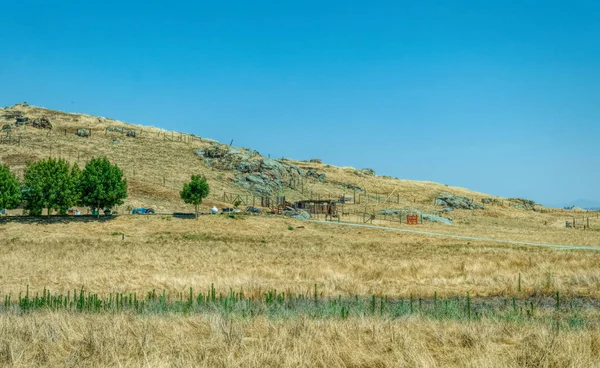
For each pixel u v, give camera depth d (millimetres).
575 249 54344
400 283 28203
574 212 169000
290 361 9883
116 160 124250
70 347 11250
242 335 12125
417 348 10883
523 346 11133
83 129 148125
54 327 12586
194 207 96000
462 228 95000
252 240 63312
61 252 45281
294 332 12352
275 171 142875
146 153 136375
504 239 71250
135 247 51188
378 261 38562
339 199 136250
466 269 32281
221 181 127000
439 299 23625
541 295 24109
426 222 105000
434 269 32250
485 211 139750
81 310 18172
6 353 10492
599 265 34031
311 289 25750
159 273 31938
